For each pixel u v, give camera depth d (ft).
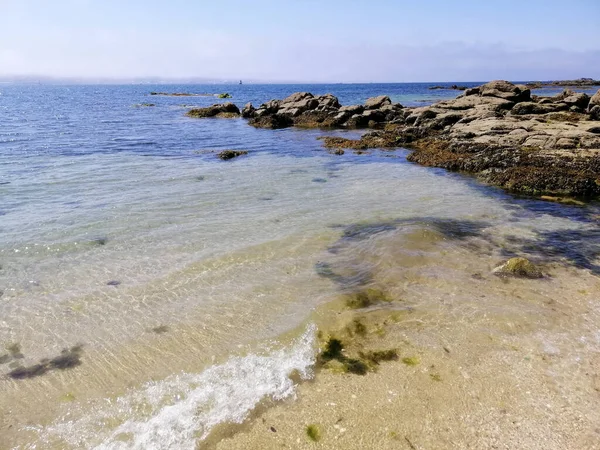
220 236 32.48
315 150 78.38
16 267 27.12
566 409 14.96
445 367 17.28
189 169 58.95
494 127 80.69
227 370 17.53
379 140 86.74
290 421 14.65
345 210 39.27
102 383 16.94
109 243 31.09
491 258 28.17
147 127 118.01
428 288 23.95
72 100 310.24
